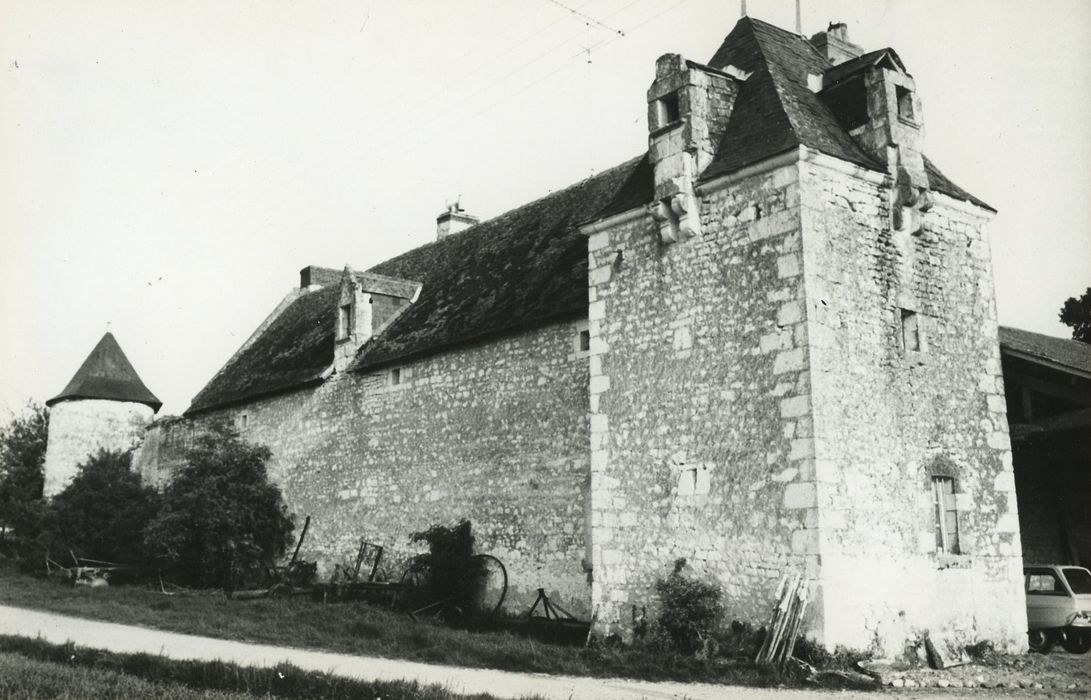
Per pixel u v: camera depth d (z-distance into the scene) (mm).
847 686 10203
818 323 11719
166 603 18641
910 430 12555
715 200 12984
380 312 22484
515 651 12234
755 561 11664
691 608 11875
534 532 16453
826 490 11250
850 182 12602
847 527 11367
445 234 26531
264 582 22609
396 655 12586
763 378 11977
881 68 13281
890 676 10500
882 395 12305
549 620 15211
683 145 13250
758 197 12438
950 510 12992
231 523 22625
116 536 25625
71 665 11227
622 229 14219
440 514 18578
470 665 11820
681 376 12992
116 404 33031
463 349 18766
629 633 12938
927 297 13312
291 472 23453
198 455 23891
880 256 12773
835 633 10898
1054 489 17938
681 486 12695
